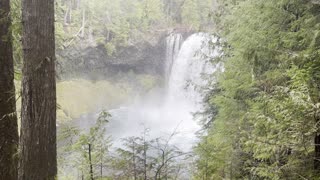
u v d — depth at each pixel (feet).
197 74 81.97
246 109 24.06
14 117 17.24
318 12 17.17
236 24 25.02
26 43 13.78
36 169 14.19
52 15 14.16
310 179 11.69
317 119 10.46
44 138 14.17
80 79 87.45
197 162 19.42
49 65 14.11
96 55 89.92
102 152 16.43
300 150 11.41
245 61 22.90
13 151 16.99
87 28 87.86
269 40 18.95
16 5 17.62
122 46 92.84
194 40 86.07
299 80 11.26
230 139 22.52
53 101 14.46
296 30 18.75
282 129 11.31
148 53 96.48
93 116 74.28
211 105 34.94
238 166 18.42
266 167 12.68
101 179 15.66
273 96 12.12
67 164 17.26
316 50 14.44
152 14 97.04
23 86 14.07
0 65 16.37
